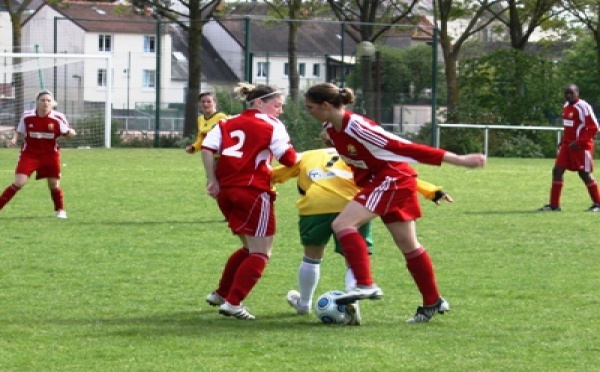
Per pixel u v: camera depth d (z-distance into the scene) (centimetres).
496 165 4784
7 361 1071
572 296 1487
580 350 1143
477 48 8869
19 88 5984
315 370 1044
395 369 1050
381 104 5881
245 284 1311
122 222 2356
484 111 6016
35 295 1466
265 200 1318
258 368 1050
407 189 1259
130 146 5853
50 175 2403
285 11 7494
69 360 1078
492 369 1055
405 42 7331
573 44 8350
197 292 1509
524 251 1961
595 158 5728
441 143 5788
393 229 1280
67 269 1695
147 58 9475
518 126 5556
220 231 2220
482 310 1382
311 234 1329
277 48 8888
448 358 1099
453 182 3712
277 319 1323
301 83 7388
